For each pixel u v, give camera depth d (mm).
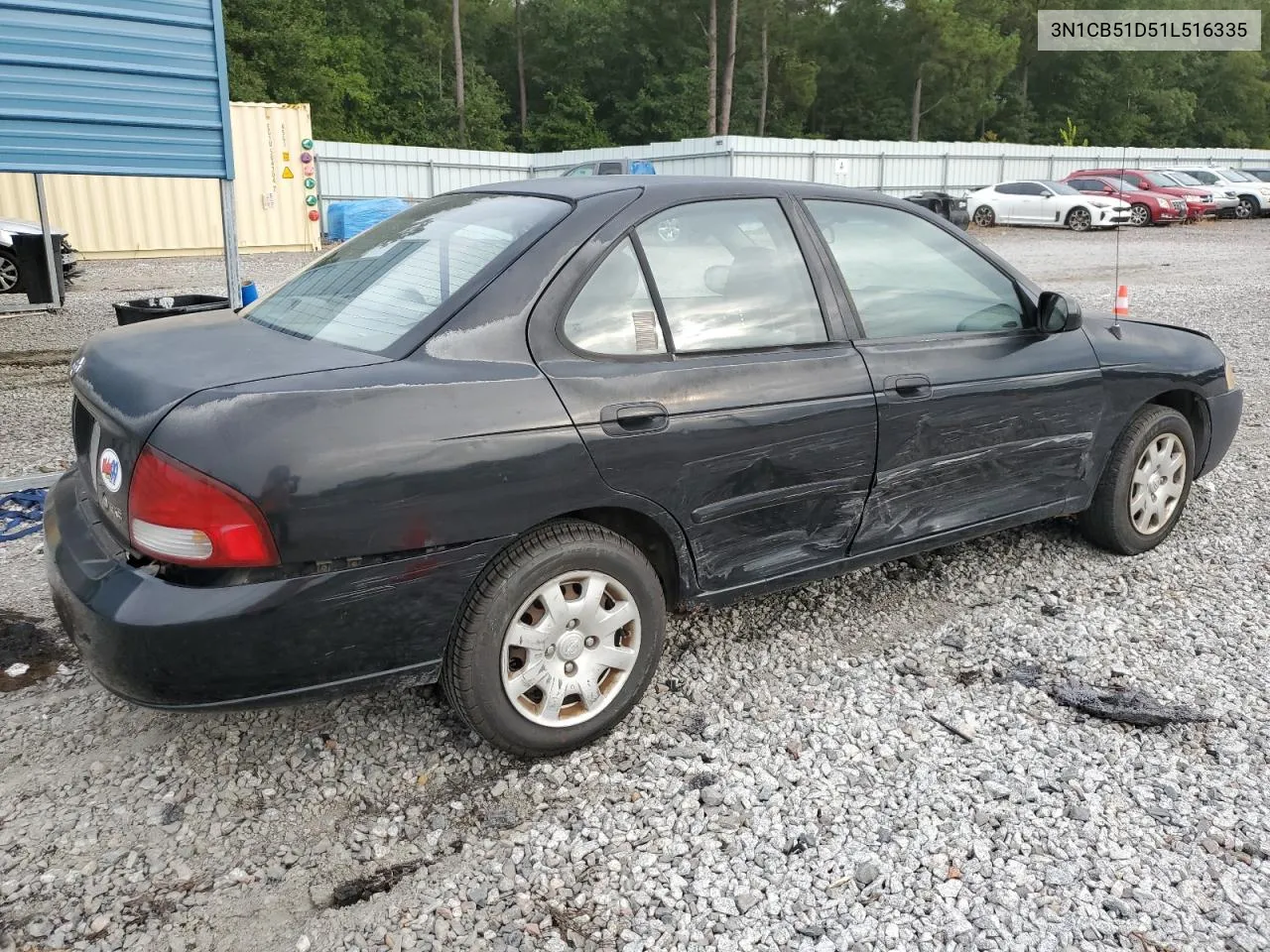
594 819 2775
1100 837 2715
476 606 2779
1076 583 4371
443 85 52562
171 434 2443
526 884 2537
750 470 3217
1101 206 27281
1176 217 28641
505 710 2881
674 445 3025
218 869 2580
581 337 2957
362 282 3189
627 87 59594
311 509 2479
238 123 21391
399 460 2576
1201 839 2711
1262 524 5168
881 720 3279
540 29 58375
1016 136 66875
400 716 3279
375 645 2664
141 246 20188
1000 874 2572
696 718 3285
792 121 61562
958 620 4020
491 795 2879
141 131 6023
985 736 3195
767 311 3352
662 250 3162
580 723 3029
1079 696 3438
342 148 27641
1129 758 3080
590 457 2865
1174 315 12453
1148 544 4676
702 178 3398
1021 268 18547
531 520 2803
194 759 3035
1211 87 73750
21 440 6379
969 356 3777
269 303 3402
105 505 2705
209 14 6109
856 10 62375
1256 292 14812
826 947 2334
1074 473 4254
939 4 59469
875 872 2568
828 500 3455
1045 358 4020
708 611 4066
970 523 3938
